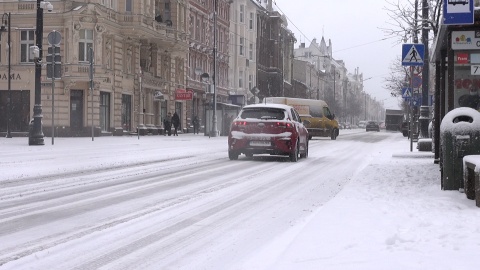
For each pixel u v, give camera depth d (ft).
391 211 26.58
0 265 18.13
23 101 137.90
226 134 160.25
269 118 62.64
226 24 234.79
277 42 299.99
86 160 60.75
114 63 144.05
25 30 137.49
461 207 27.27
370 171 48.98
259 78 279.49
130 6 150.00
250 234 23.34
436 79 52.60
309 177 46.44
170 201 32.55
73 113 135.54
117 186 39.50
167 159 65.31
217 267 18.02
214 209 29.84
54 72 89.04
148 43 163.53
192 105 205.16
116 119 145.07
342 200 30.71
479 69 37.42
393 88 199.72
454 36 36.52
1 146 84.02
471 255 17.22
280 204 31.65
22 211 28.63
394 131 318.45
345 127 425.69
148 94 165.07
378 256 17.57
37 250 20.27
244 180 43.91
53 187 38.63
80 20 132.67
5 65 137.80
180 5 186.29
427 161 62.13
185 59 192.24
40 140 88.02
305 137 69.77
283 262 17.69
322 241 20.36
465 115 32.99
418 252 17.83
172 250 20.51
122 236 22.91
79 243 21.53
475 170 27.17
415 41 92.73
